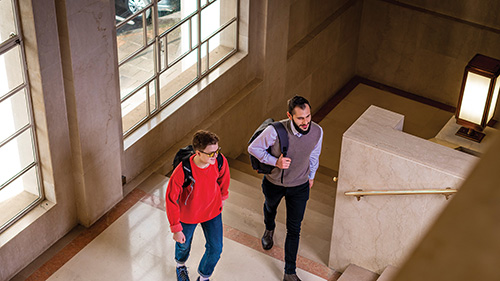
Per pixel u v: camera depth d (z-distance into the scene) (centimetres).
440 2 873
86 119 469
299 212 422
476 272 17
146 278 457
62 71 439
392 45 934
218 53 668
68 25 418
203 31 627
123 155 550
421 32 899
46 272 465
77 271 466
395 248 422
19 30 400
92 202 507
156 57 570
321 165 810
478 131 679
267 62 725
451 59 895
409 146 388
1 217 455
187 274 441
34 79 420
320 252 490
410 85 952
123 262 473
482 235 17
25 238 462
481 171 17
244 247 489
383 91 961
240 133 734
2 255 446
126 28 516
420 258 18
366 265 448
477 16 853
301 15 794
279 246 493
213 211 395
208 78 656
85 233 505
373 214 420
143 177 578
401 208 402
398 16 908
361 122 414
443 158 375
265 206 461
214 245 409
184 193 378
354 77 986
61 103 446
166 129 604
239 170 710
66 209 496
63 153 470
